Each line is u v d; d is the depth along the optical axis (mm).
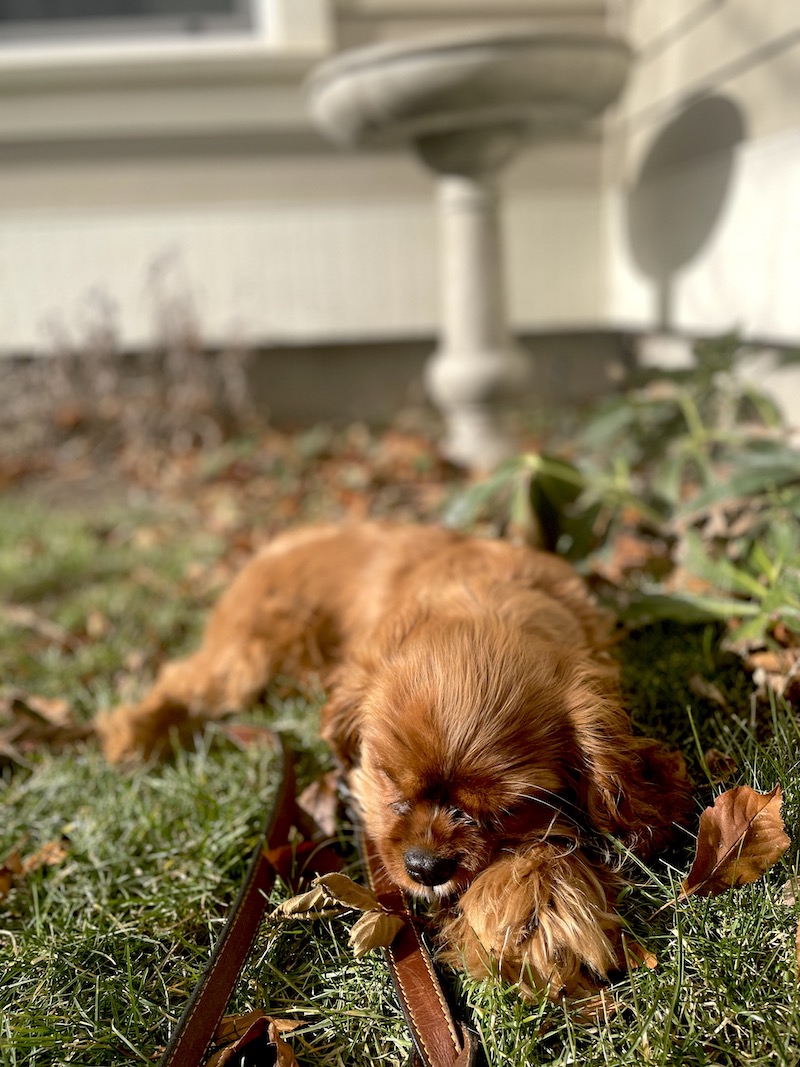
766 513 645
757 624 519
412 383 1648
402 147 1500
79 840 512
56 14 1484
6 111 1447
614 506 758
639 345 1500
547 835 402
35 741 626
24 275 1511
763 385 1068
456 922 406
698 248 1189
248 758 576
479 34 946
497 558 564
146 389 1542
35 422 1518
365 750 428
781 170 976
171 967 417
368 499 1168
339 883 413
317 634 616
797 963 348
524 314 1558
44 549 1065
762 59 1006
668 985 359
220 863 479
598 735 402
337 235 1521
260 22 1478
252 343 1562
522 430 1433
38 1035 377
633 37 1367
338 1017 379
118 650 783
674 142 1248
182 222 1506
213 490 1292
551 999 369
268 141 1489
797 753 435
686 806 414
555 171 1514
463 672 418
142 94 1450
